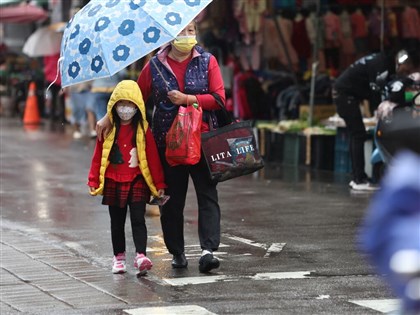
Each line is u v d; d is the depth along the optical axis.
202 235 16.58
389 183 6.87
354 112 27.05
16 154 39.44
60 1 55.25
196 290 15.27
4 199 26.62
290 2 39.09
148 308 13.88
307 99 36.62
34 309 14.10
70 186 29.34
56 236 20.67
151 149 16.22
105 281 16.08
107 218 23.12
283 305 14.02
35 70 63.16
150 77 16.47
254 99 39.06
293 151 34.56
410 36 38.22
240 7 38.91
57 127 55.84
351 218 22.45
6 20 57.16
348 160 31.73
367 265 17.11
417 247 6.46
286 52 38.06
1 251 18.89
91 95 46.25
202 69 16.39
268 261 17.62
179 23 15.78
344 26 38.97
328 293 14.88
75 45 16.12
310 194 26.81
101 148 16.36
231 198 26.23
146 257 16.45
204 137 16.16
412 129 8.52
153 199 16.44
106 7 16.19
